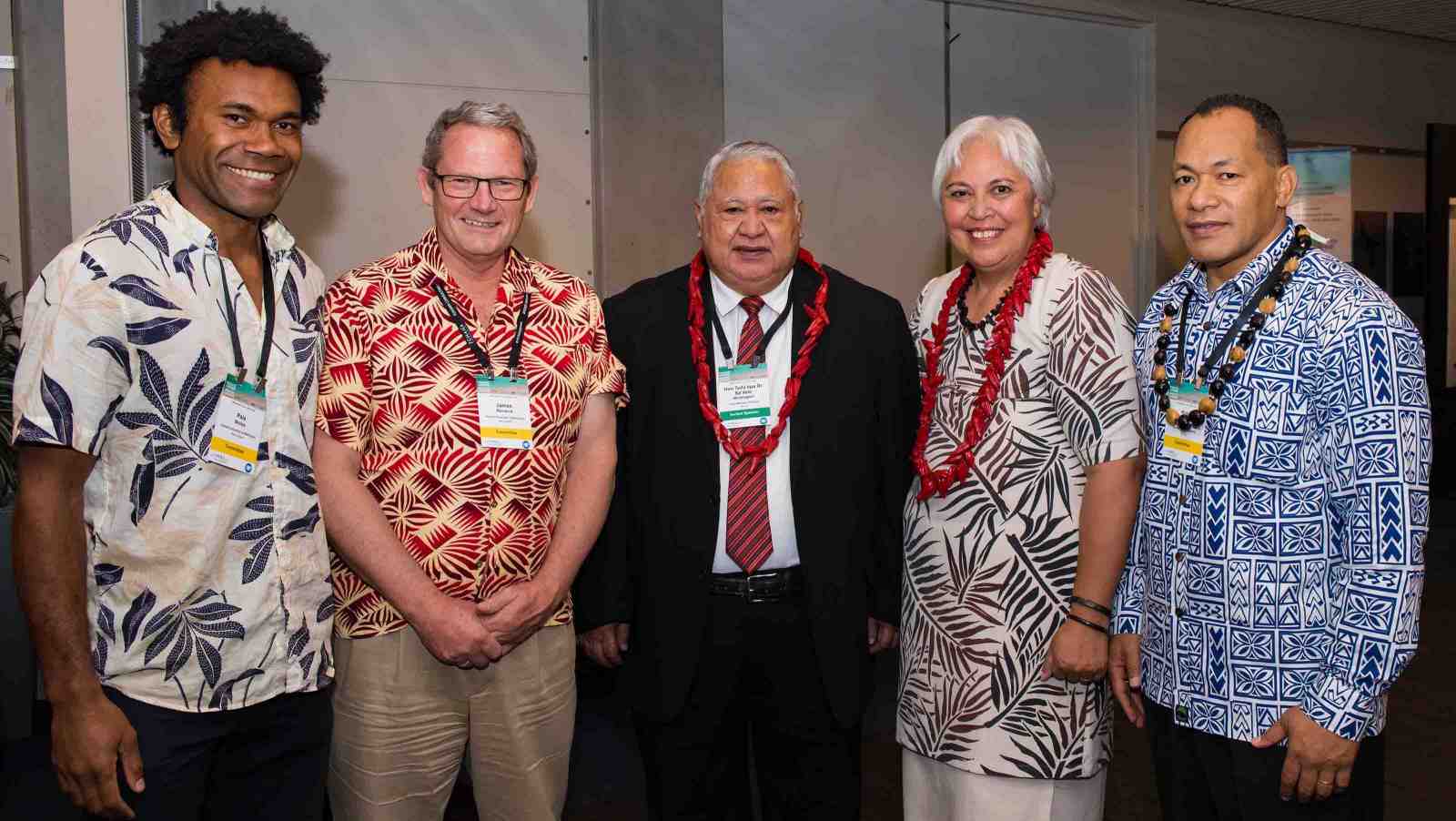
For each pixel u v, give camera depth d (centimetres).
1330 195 623
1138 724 187
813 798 214
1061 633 182
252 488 154
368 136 330
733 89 400
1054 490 186
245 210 151
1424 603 514
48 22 344
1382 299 153
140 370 142
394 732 184
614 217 379
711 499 205
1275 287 161
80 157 254
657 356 214
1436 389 769
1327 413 153
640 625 212
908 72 433
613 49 374
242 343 154
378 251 333
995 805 189
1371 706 151
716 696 209
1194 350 169
